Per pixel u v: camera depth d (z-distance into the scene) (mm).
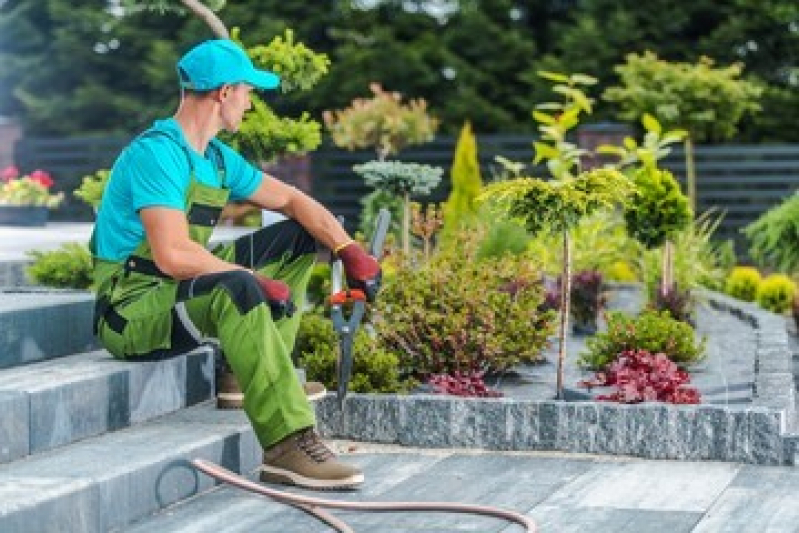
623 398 6770
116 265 6102
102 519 5027
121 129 25422
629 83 19547
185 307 5887
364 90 24250
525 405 6613
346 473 5738
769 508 5516
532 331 8016
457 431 6672
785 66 24438
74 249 9234
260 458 6133
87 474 5094
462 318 7734
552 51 24891
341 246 6242
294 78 8555
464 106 24234
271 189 6270
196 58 6016
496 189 7113
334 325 6250
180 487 5531
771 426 6340
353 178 21234
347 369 6324
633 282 13961
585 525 5262
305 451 5758
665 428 6453
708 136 23297
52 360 6297
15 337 6129
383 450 6641
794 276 14453
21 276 9484
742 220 20688
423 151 21219
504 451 6625
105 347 6227
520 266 8344
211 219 6133
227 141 8469
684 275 12719
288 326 6250
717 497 5703
